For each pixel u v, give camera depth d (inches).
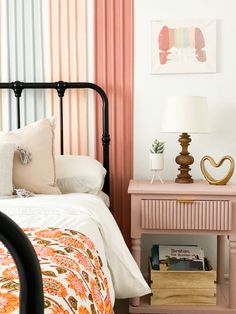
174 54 97.3
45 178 82.1
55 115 99.3
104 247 68.1
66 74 98.9
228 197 81.0
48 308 32.4
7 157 78.1
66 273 41.0
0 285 35.5
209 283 83.1
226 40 96.8
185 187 84.3
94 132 99.4
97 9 97.7
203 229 81.8
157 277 83.4
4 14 97.9
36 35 98.4
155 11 97.4
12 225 24.3
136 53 98.3
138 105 99.0
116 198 100.3
